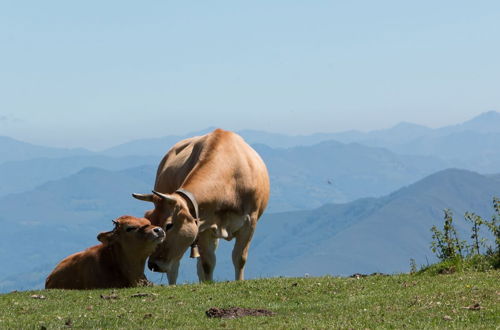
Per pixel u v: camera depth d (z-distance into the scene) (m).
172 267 20.92
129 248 19.41
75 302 16.89
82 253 20.11
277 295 17.27
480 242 21.12
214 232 21.97
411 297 15.74
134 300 16.97
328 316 14.20
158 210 20.55
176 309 15.53
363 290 17.41
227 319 14.16
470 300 14.88
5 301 17.28
